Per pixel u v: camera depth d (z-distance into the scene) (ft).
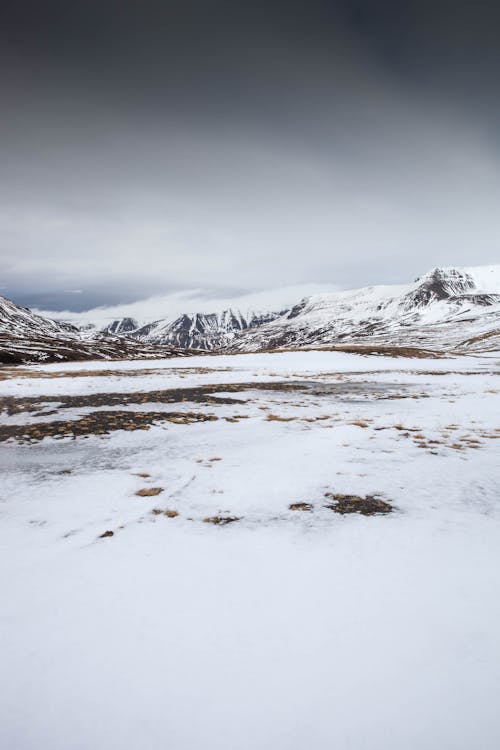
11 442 42.96
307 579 16.61
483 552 18.88
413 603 14.78
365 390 90.94
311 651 12.34
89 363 215.92
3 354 383.04
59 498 26.43
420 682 11.12
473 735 9.66
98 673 11.64
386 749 9.32
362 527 21.91
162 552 19.12
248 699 10.72
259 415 59.62
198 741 9.66
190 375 129.49
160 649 12.52
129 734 9.87
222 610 14.48
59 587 16.10
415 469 32.48
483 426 50.70
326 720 10.09
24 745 9.68
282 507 24.88
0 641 12.96
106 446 41.27
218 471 32.32
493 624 13.52
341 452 38.17
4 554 18.99
